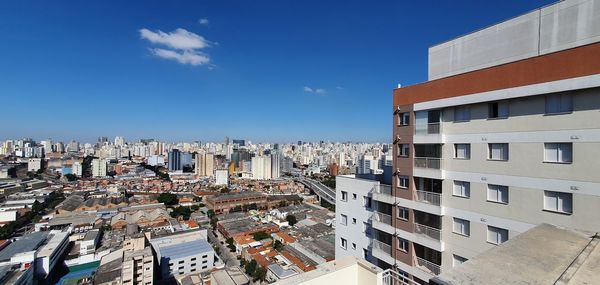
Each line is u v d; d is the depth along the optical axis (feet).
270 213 477.36
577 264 23.25
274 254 289.53
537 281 20.57
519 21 48.62
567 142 40.14
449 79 53.52
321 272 31.58
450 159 54.60
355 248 77.46
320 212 463.01
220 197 543.80
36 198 505.25
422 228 58.44
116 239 327.47
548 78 40.98
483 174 49.52
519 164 45.06
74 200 508.94
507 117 46.65
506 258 24.67
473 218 50.83
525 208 44.27
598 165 37.22
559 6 44.19
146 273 215.72
